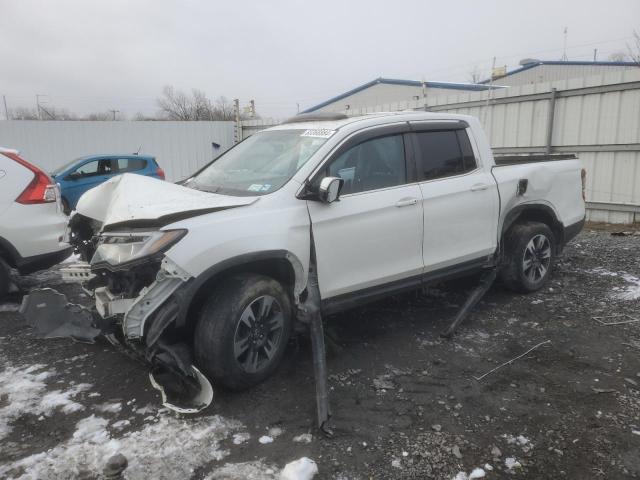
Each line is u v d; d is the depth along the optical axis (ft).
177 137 58.85
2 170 17.54
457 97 39.60
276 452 9.55
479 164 16.01
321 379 11.02
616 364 12.80
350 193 13.12
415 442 9.84
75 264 13.35
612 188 32.48
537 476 8.91
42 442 9.93
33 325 12.16
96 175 42.50
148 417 10.66
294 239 11.80
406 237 13.91
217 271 10.71
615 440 9.78
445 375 12.44
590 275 19.89
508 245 17.22
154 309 10.46
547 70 101.65
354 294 13.25
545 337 14.49
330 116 14.73
